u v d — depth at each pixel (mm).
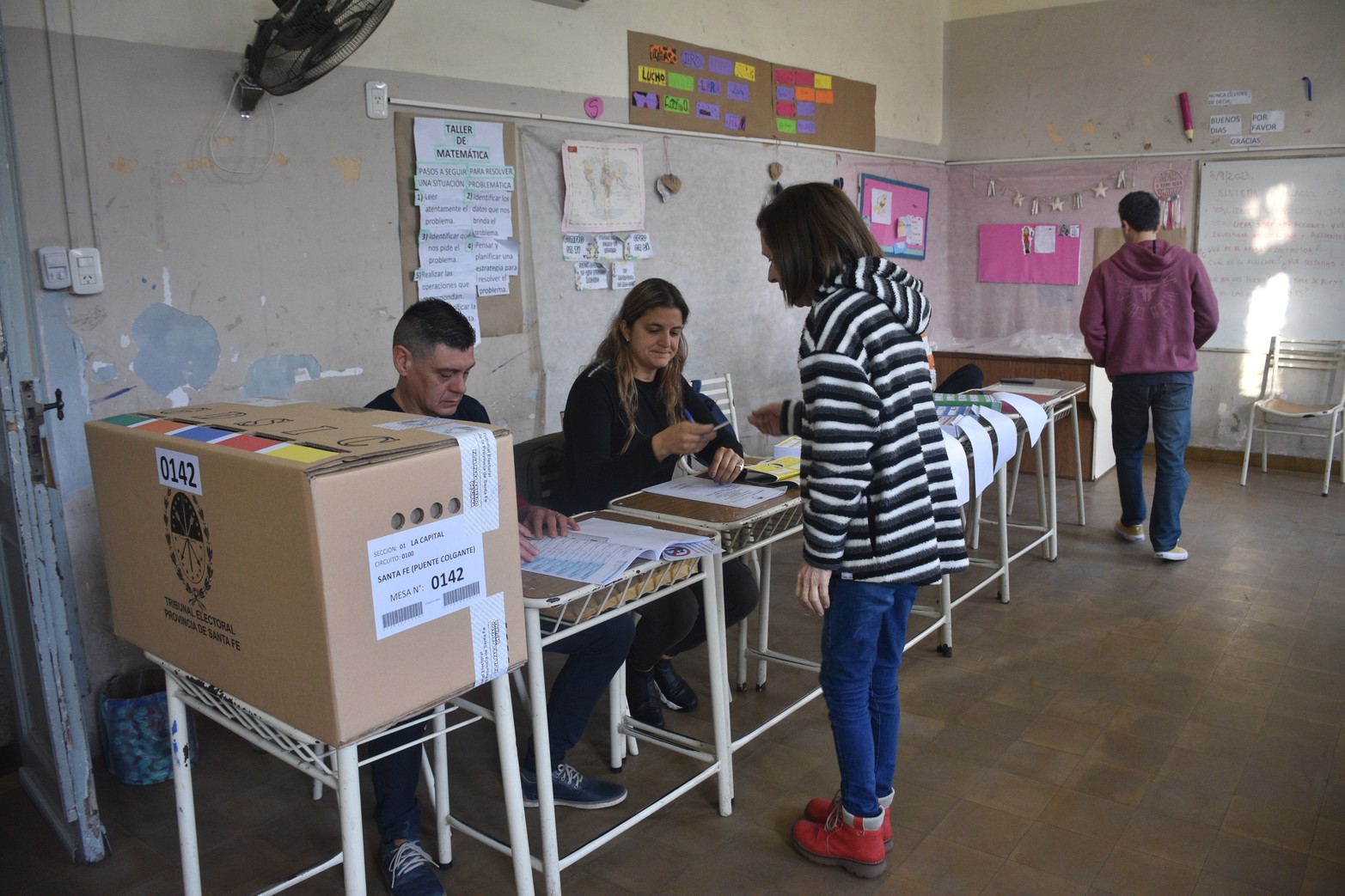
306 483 1152
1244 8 5402
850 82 5355
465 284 3432
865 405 1663
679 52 4207
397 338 2047
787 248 1774
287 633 1253
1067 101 5980
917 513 1736
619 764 2428
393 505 1245
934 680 2912
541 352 3738
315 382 3045
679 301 2396
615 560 1780
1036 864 2012
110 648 2641
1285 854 2025
